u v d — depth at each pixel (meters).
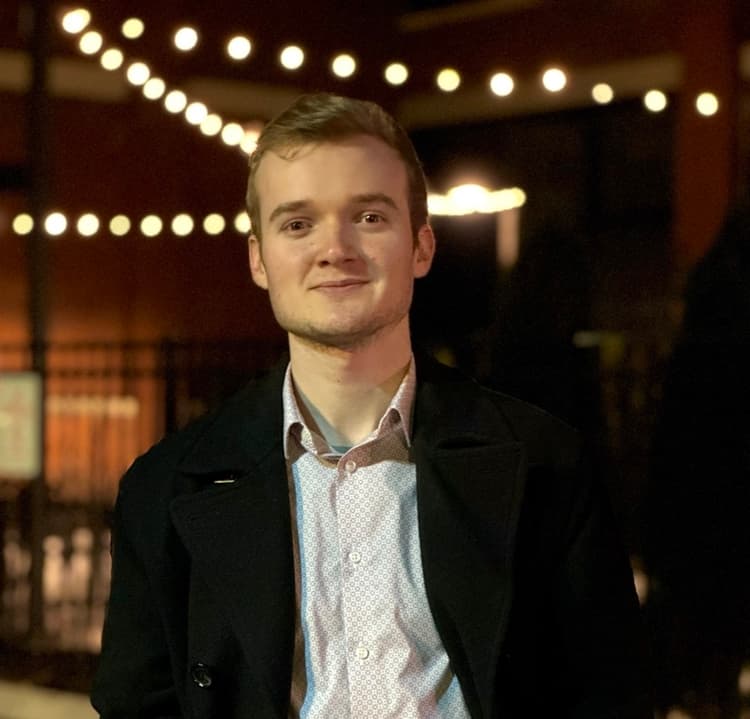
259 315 13.98
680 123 11.31
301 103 2.24
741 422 6.05
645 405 6.94
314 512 2.24
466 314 10.81
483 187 13.28
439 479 2.21
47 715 6.75
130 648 2.36
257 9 13.19
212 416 2.41
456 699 2.16
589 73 12.45
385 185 2.21
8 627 8.12
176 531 2.30
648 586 6.18
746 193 6.50
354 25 13.48
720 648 5.99
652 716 2.29
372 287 2.20
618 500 6.88
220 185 13.55
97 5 12.61
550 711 2.28
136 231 13.39
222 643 2.22
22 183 8.31
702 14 11.14
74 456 9.75
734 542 5.99
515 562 2.20
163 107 13.14
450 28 13.30
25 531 9.16
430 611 2.17
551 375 7.05
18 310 13.03
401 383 2.29
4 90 12.60
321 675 2.16
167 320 13.53
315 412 2.29
